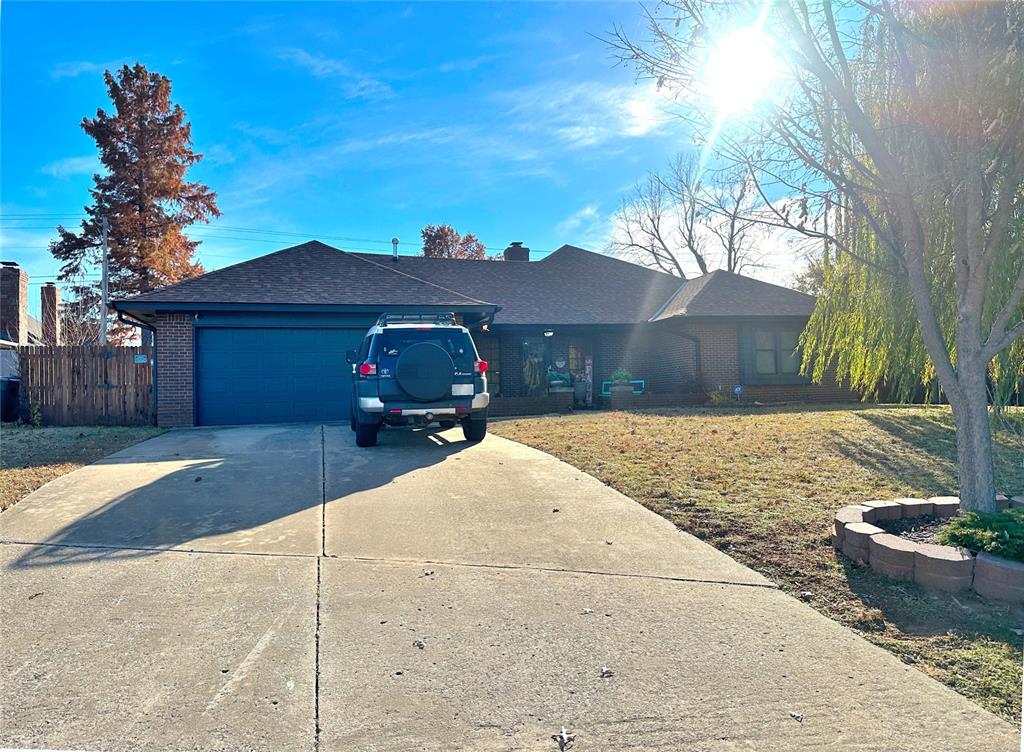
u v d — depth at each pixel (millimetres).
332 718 2980
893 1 5254
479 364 10008
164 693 3150
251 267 15414
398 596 4332
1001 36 4859
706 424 11898
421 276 21609
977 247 5164
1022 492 7066
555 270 23266
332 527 5742
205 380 13656
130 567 4750
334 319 14312
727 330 18844
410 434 11148
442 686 3266
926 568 4539
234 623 3902
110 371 13656
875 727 2977
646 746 2820
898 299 11398
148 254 32688
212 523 5832
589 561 5016
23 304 28516
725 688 3283
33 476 7488
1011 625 4004
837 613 4188
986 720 3039
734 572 4824
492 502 6559
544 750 2787
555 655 3592
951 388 5449
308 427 12539
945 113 5086
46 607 4074
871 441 9680
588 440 10070
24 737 2795
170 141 34094
